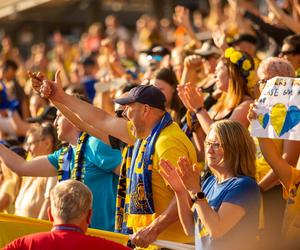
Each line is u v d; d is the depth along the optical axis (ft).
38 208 52.21
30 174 49.47
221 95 50.47
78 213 34.45
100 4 127.24
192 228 38.63
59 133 48.26
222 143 37.60
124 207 43.62
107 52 65.26
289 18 61.31
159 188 41.68
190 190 36.86
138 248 41.52
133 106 42.29
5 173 56.13
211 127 38.19
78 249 34.19
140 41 100.99
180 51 61.62
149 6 128.06
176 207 40.27
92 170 47.03
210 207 36.63
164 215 40.40
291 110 39.73
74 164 47.52
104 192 47.09
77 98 44.98
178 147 41.45
